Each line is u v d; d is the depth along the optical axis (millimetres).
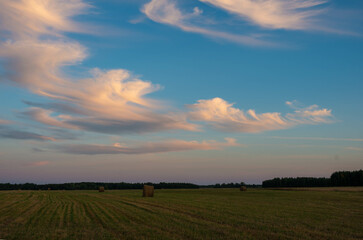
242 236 14594
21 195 54312
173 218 21125
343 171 110438
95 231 16188
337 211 25844
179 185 148375
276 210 26500
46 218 22000
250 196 50094
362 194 50844
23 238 14414
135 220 20359
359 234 15320
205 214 23422
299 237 14469
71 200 40781
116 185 143125
